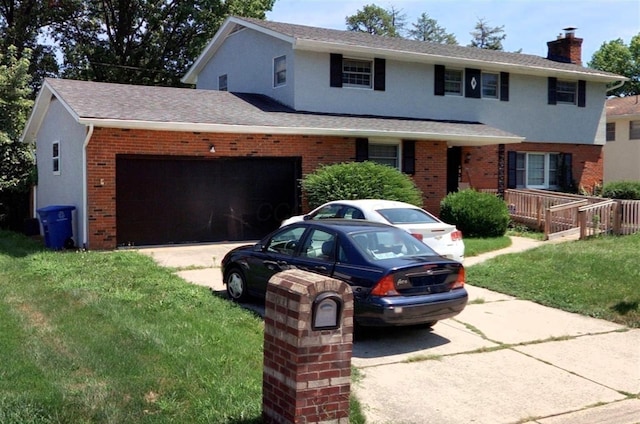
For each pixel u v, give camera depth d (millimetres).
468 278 11273
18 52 29938
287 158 17266
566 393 5797
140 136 15023
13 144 20781
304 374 4383
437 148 19891
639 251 13109
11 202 20344
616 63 47938
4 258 12484
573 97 25672
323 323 4438
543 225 18922
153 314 7785
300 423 4375
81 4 32719
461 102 22938
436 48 23406
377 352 6992
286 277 4684
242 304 9117
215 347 6426
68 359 5820
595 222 16641
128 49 33812
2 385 5117
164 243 15648
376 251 7504
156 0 32656
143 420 4559
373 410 5266
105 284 9617
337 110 20406
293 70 19703
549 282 10609
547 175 25062
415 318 7055
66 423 4461
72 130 15742
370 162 17078
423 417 5152
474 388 5875
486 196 17891
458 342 7434
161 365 5730
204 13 32469
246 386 5320
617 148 30141
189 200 15945
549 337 7711
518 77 24156
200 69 26250
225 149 16156
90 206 14508
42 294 8859
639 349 7258
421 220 11367
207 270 12117
